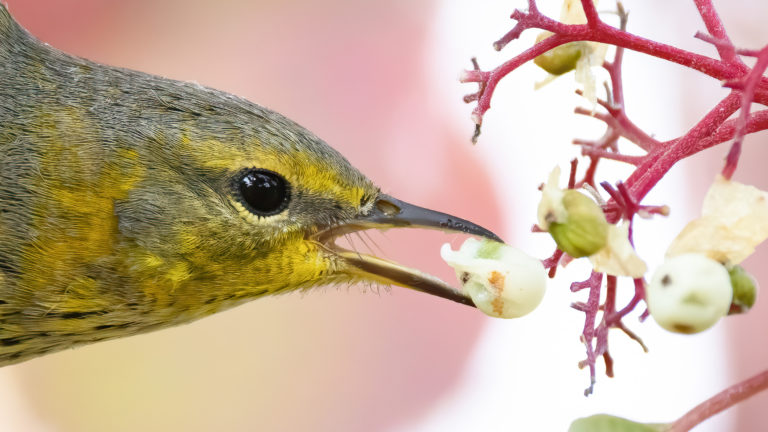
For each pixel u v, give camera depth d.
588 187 0.55
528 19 0.56
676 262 0.55
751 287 0.55
